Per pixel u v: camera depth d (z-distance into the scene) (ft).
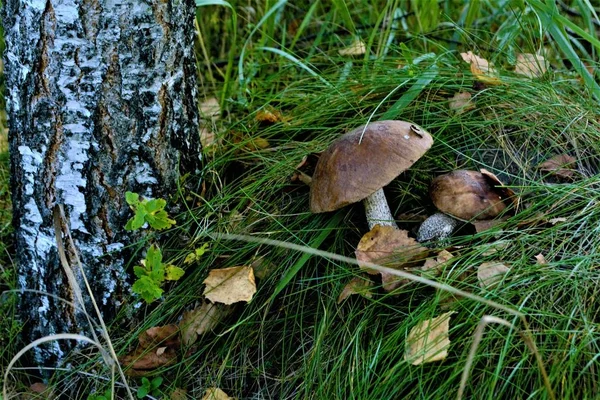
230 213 3.21
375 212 3.06
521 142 3.24
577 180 3.15
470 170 3.14
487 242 2.99
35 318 3.17
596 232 2.95
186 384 3.04
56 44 2.89
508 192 3.03
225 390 3.02
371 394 2.81
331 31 4.06
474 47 3.67
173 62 3.02
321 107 3.47
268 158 3.35
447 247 2.97
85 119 2.95
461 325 2.79
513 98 3.33
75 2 2.86
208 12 4.15
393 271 2.72
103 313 3.12
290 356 3.01
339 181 2.89
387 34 3.68
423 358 2.75
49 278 3.10
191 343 3.07
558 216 3.02
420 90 3.29
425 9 3.85
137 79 2.96
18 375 3.20
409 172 3.19
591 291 2.84
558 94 3.40
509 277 2.87
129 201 2.95
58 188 3.01
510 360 2.75
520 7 3.51
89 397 3.01
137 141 3.01
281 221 3.18
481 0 3.93
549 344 2.76
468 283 2.89
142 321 3.13
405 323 2.86
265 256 3.12
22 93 2.97
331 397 2.86
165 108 3.04
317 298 3.06
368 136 2.91
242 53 3.70
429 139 2.94
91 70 2.92
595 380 2.69
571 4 4.16
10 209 3.61
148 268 2.99
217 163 3.34
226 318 3.09
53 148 2.98
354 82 3.49
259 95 3.68
